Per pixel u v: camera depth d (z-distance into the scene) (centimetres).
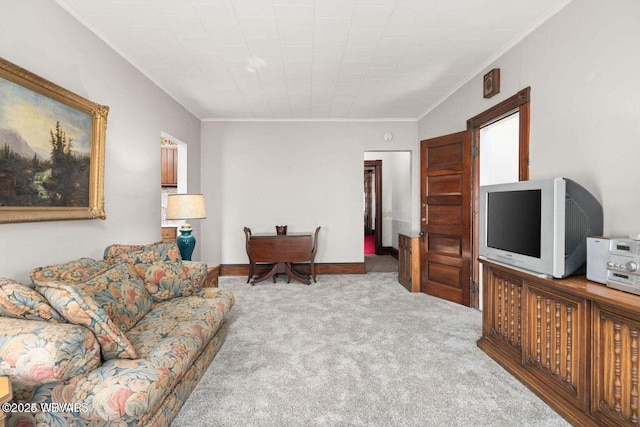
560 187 181
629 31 178
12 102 178
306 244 483
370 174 1027
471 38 280
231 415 177
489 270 253
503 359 230
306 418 175
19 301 134
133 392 130
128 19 245
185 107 467
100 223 263
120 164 293
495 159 438
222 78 364
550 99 242
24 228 190
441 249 405
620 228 184
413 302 389
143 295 221
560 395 180
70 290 140
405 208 663
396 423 171
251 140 540
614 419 150
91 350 131
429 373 222
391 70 349
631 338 143
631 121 178
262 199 541
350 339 279
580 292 161
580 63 213
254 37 277
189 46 290
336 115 522
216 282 347
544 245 189
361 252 550
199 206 372
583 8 210
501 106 305
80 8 229
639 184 174
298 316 339
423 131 512
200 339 196
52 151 207
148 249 260
